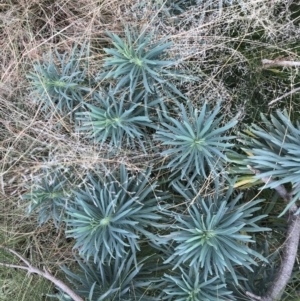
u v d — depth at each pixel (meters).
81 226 0.51
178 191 0.51
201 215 0.48
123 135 0.54
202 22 0.53
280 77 0.54
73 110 0.53
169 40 0.54
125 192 0.51
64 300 0.55
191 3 0.56
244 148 0.49
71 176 0.55
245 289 0.53
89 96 0.55
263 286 0.54
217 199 0.50
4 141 0.61
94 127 0.50
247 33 0.53
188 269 0.53
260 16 0.53
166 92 0.51
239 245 0.48
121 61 0.48
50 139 0.58
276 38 0.54
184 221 0.48
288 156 0.45
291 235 0.50
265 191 0.55
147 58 0.49
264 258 0.48
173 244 0.54
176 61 0.50
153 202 0.53
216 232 0.47
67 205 0.55
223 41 0.55
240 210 0.48
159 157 0.54
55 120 0.57
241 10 0.53
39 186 0.55
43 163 0.57
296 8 0.56
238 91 0.54
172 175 0.52
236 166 0.50
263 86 0.54
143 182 0.52
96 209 0.51
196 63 0.54
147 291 0.55
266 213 0.54
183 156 0.48
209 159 0.49
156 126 0.51
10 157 0.61
